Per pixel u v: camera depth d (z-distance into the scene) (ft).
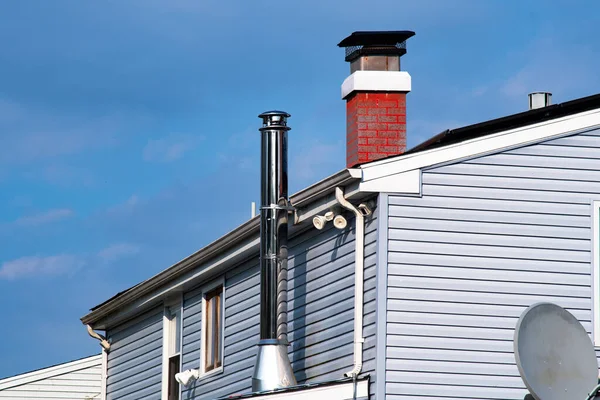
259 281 171.42
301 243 160.25
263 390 151.43
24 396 285.02
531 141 143.95
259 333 169.48
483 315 139.23
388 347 136.98
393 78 156.56
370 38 158.61
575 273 142.00
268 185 158.30
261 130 160.15
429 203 140.26
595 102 146.30
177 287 195.00
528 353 124.47
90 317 226.58
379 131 155.53
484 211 141.28
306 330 155.94
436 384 136.98
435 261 139.23
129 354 218.18
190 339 193.88
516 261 141.08
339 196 142.00
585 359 127.65
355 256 143.54
